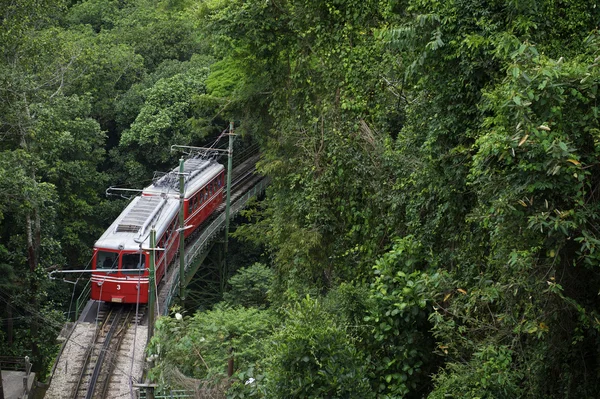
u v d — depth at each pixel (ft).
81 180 110.83
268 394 33.24
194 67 134.10
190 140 126.00
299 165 66.74
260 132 80.89
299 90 68.18
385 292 36.17
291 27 66.49
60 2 82.28
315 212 59.41
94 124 111.65
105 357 73.31
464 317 32.22
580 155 25.79
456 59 39.34
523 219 26.53
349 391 31.24
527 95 25.52
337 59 63.16
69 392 66.85
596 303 27.53
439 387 31.45
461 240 41.32
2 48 75.10
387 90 59.06
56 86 108.58
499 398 29.19
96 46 126.72
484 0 37.52
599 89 26.03
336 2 62.49
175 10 150.41
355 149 57.82
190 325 51.70
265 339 47.50
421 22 38.65
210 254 127.03
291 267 63.72
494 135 26.25
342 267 59.47
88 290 113.19
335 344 31.86
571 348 28.76
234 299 94.38
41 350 82.43
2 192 72.28
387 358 35.32
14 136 82.17
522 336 32.58
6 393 67.97
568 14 35.65
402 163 49.29
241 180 136.98
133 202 97.76
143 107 127.24
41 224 91.40
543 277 26.66
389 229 52.37
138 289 80.23
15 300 82.99
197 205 109.70
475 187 36.27
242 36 68.28
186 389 42.57
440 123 40.73
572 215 25.11
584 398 28.73
